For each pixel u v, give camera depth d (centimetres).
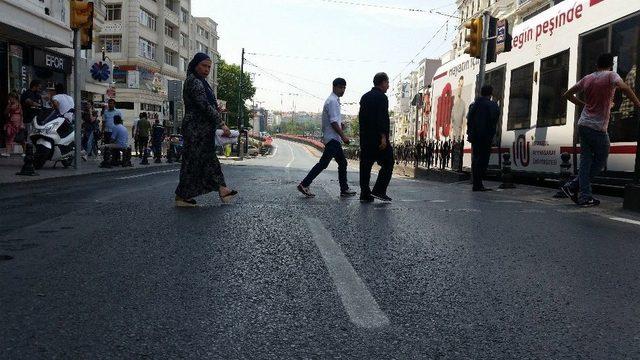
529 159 1055
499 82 1227
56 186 820
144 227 430
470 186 1083
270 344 193
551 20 991
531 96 1057
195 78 559
